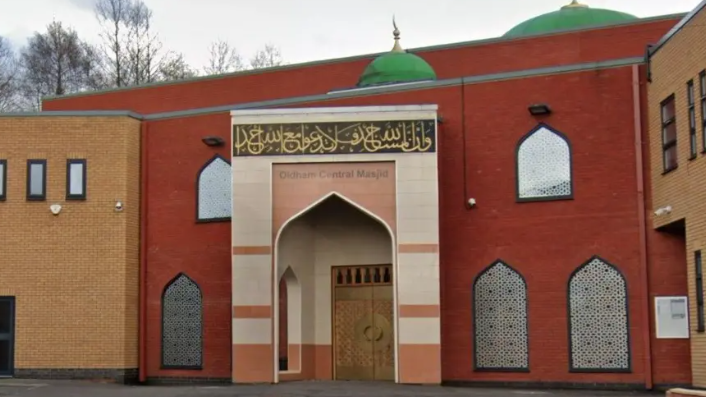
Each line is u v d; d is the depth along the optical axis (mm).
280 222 15109
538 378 14617
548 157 14953
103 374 16172
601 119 14688
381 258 15844
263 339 14953
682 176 13141
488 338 14969
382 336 15781
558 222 14773
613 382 14242
